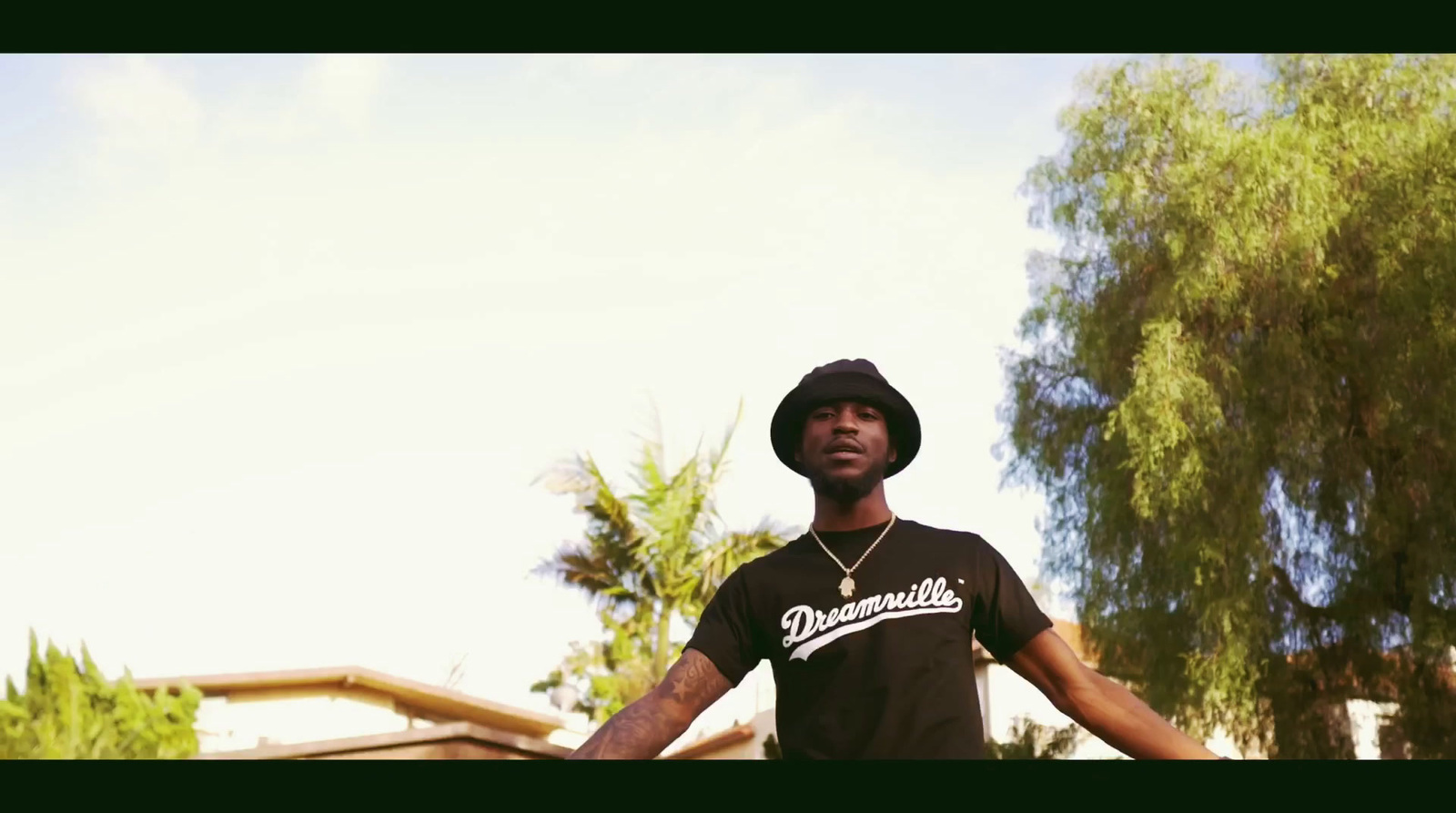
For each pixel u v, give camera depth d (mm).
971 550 2285
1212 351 15375
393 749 7496
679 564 24359
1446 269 14227
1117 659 16453
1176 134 16250
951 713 2131
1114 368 16234
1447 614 14766
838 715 2152
